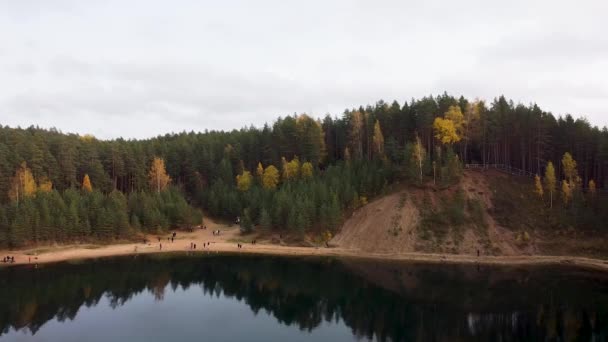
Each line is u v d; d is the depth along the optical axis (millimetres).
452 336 49500
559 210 100312
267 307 61375
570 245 91875
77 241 103438
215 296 66812
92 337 48906
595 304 60000
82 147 140125
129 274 79750
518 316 55750
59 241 101312
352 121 135250
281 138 143750
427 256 93438
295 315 57875
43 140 137125
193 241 110438
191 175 147000
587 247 90438
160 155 156250
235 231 118688
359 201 111938
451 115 120938
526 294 65188
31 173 119688
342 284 73250
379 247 99125
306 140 135375
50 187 120500
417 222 101562
